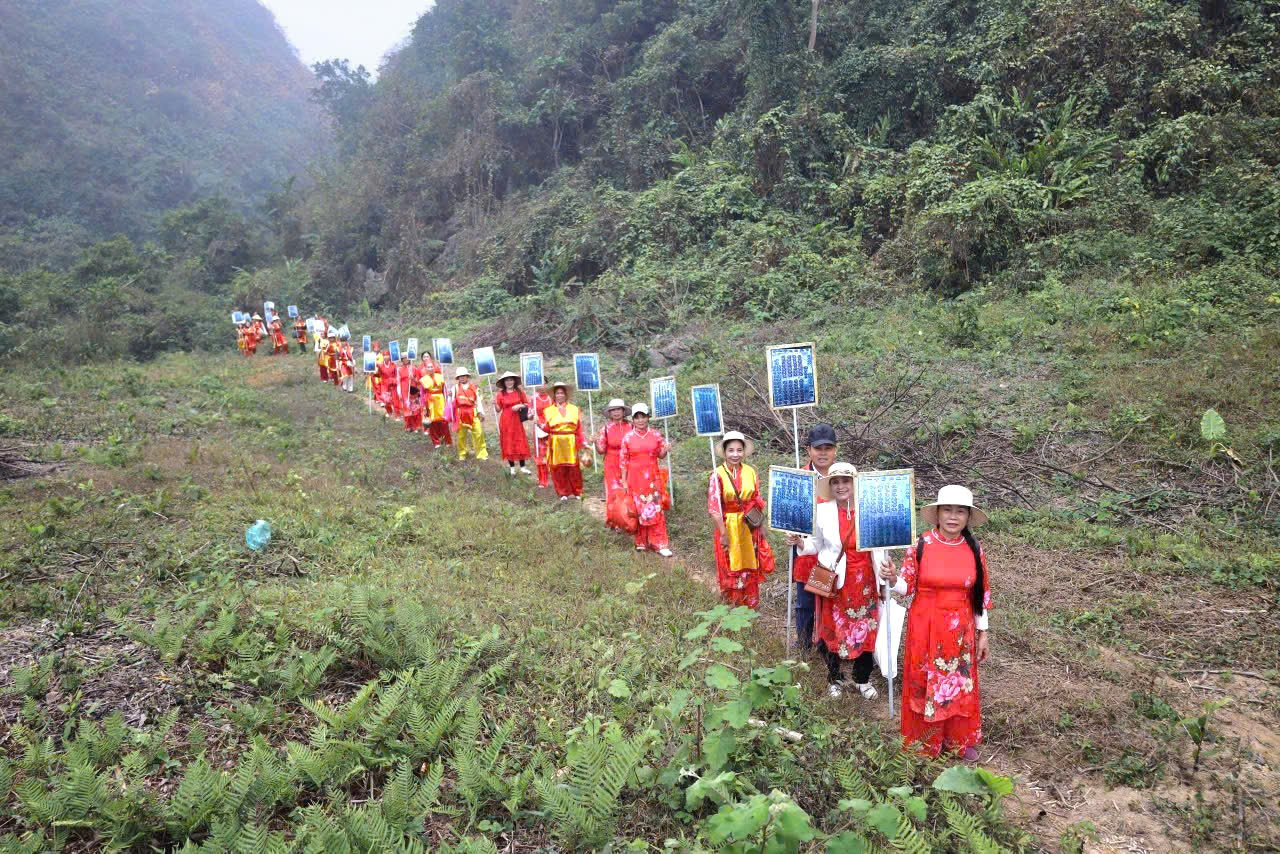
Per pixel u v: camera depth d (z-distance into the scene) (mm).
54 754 4238
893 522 5395
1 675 5102
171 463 11203
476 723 4637
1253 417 9969
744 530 6820
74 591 6383
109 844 3725
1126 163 19719
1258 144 18781
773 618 7195
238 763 4391
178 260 51094
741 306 21422
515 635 6117
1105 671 5926
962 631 4840
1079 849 3961
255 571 7059
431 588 6895
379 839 3727
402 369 17078
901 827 3637
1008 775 4852
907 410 12328
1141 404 10758
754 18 27750
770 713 5000
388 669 5488
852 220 23938
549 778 4211
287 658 5371
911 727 4965
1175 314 13273
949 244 18953
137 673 5211
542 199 36344
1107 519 8742
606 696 5246
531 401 13398
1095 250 17141
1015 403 11859
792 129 25797
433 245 41969
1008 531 8750
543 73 39750
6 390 17984
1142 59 21203
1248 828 4320
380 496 10562
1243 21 21828
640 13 37875
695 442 13258
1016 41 23734
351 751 4422
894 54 25875
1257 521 8203
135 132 89375
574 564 8195
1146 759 4930
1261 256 14938
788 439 12273
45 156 75812
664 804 4215
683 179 28422
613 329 22406
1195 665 6078
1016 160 20750
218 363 29484
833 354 15484
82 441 13055
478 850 3662
